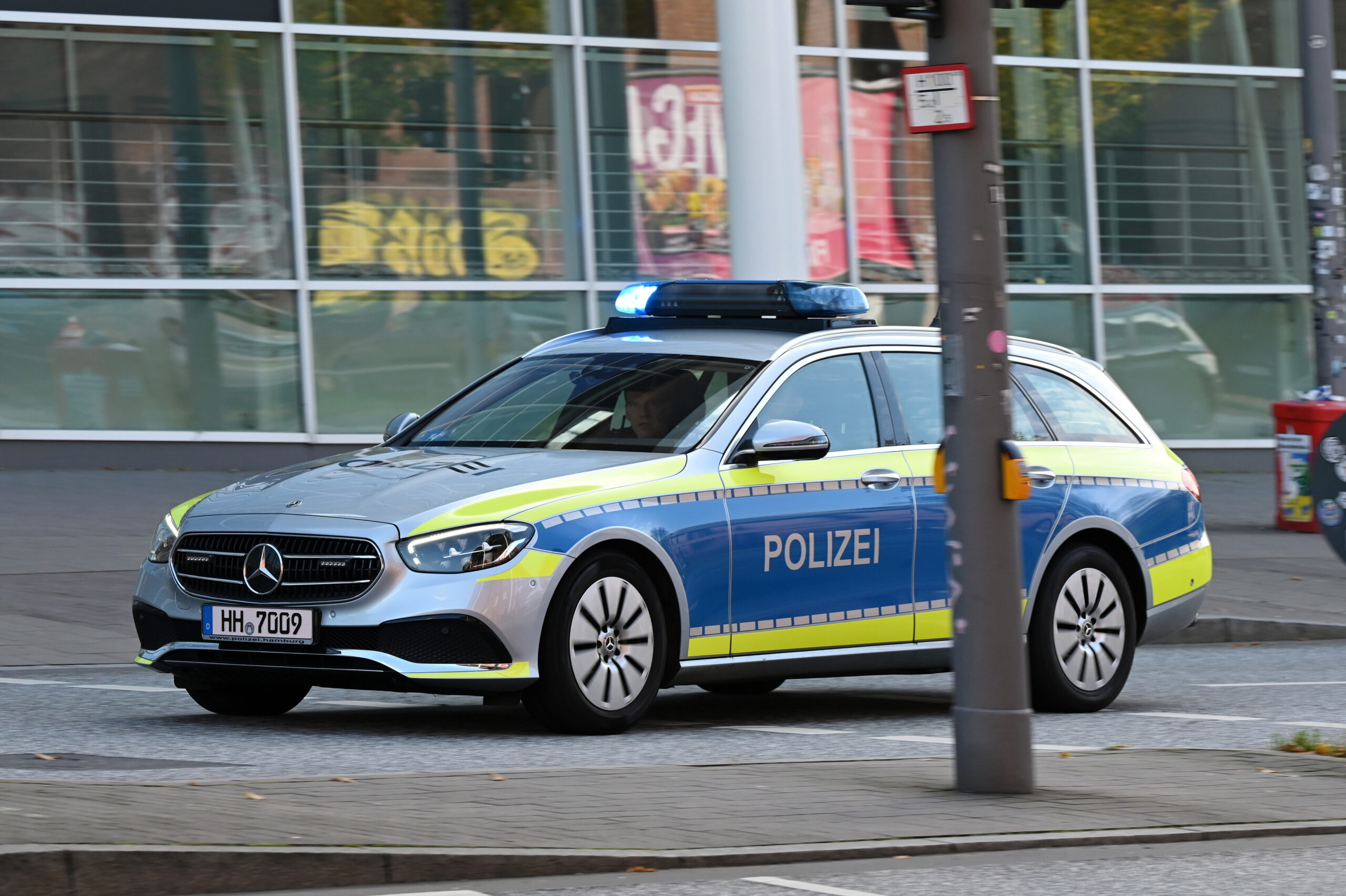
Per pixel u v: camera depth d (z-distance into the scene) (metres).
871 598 24.64
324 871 14.66
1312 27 49.81
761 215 38.38
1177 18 66.81
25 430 51.25
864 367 25.56
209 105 53.09
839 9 60.34
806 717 25.95
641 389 24.62
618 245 57.34
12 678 27.47
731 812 17.38
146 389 52.50
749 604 23.53
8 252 51.22
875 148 60.94
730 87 38.47
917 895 14.98
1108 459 27.47
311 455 54.00
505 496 22.03
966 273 18.52
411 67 55.06
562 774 18.91
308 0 53.91
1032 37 64.50
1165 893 15.35
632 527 22.47
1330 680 31.22
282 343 53.78
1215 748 22.58
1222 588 41.56
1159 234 66.56
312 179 54.03
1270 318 68.44
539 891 14.75
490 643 21.39
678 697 28.55
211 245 53.09
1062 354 28.22
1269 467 68.31
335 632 21.39
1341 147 70.38
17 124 51.25
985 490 18.64
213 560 22.31
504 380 26.03
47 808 15.64
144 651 23.05
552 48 56.53
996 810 18.00
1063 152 65.06
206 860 14.28
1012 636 18.78
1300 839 17.75
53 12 51.47
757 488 23.72
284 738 22.17
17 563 37.00
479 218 55.88
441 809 16.77
